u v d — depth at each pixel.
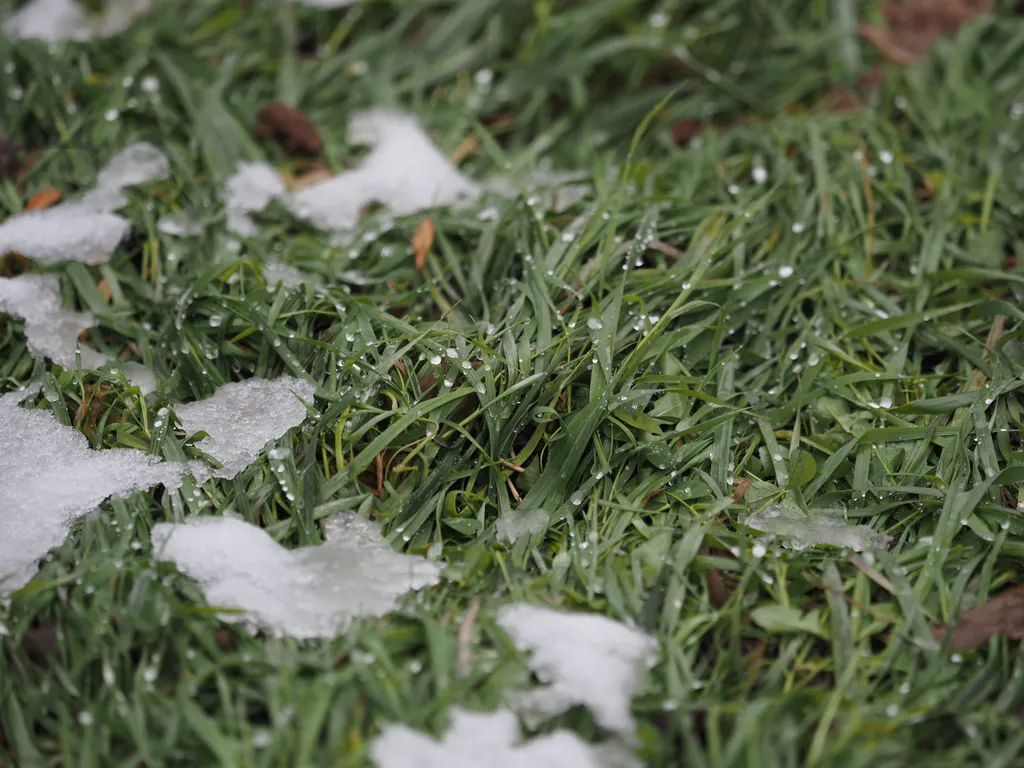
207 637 1.10
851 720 1.08
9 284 1.20
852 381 1.18
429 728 1.08
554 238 1.22
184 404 1.17
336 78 1.32
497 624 1.11
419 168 1.26
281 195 1.25
